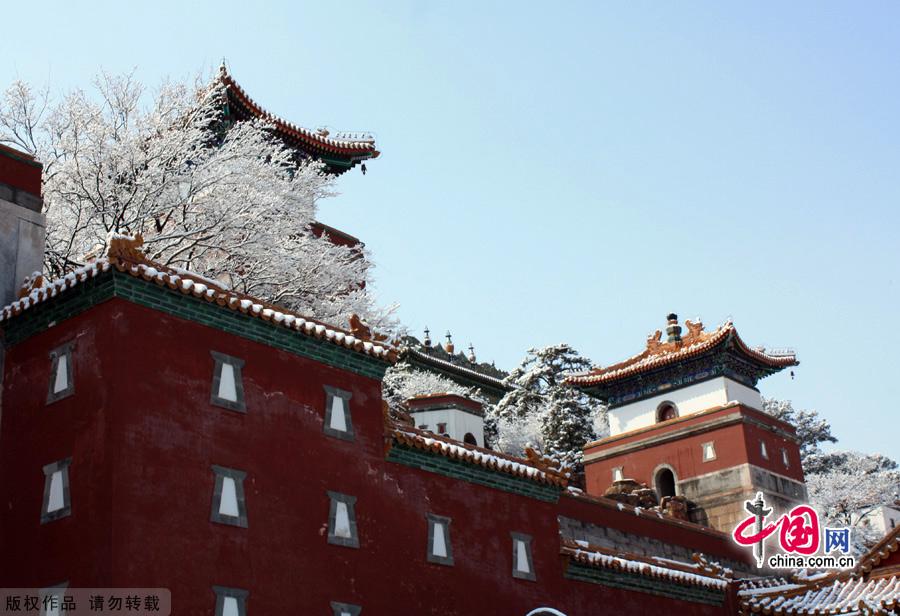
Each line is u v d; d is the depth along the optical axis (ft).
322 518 81.20
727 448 178.81
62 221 114.83
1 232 82.17
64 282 75.41
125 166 114.93
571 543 108.17
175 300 76.07
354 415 87.51
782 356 197.77
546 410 242.58
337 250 134.21
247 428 77.77
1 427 77.20
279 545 76.84
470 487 96.84
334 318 132.16
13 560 71.67
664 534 145.18
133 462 69.26
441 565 90.33
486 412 250.98
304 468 81.10
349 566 81.87
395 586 85.25
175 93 125.59
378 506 86.63
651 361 193.88
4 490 74.74
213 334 78.13
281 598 75.56
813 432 314.14
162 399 72.74
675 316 199.93
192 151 124.88
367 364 90.33
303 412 82.89
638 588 113.29
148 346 73.26
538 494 104.27
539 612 94.58
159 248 119.03
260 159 140.26
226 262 122.83
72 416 72.33
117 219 112.88
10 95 114.93
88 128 114.52
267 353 81.82
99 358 72.18
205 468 73.77
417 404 191.21
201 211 119.44
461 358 280.31
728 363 190.19
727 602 125.59
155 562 68.18
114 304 72.95
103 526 67.00
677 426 186.39
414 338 264.52
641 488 171.12
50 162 115.24
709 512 176.76
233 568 72.95
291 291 129.18
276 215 125.49
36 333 78.07
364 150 179.42
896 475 283.38
